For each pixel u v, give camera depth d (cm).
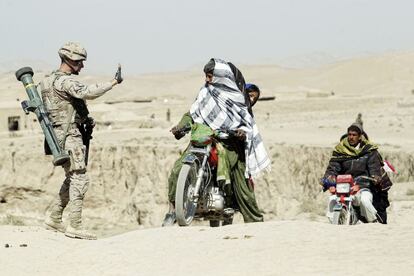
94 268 2041
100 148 14488
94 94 2453
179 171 2619
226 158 2627
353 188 2795
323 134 16312
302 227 2294
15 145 16312
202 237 2259
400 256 1847
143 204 13500
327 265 1802
